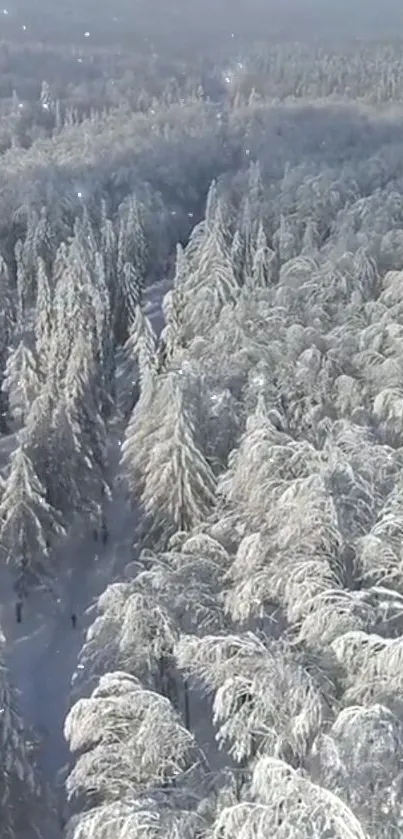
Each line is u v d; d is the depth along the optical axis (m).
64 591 33.09
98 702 18.05
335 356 36.09
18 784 20.73
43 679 28.91
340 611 19.95
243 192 77.69
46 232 63.47
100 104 136.12
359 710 16.33
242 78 150.00
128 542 35.38
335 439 28.14
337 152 96.44
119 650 21.30
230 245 59.50
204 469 28.75
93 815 16.41
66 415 34.84
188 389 31.33
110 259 60.03
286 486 24.86
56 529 32.34
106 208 74.62
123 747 17.88
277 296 44.47
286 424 30.66
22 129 120.31
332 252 51.12
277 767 15.13
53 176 86.62
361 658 18.81
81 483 35.47
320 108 126.62
